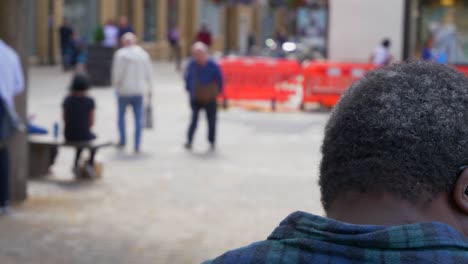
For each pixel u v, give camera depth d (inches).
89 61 952.3
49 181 409.7
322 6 1534.2
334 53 876.0
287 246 50.7
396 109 50.6
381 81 52.2
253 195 389.7
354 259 48.5
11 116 315.3
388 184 50.4
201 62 522.3
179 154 508.4
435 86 51.1
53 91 864.3
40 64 1229.7
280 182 425.4
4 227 307.9
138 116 507.5
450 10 777.6
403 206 50.5
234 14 2160.4
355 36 868.6
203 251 287.6
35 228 309.0
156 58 1614.2
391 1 855.1
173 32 1333.7
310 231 51.1
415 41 784.9
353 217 51.4
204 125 650.2
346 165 51.6
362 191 51.3
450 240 48.1
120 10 1465.3
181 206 361.4
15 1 349.7
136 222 326.6
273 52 1248.8
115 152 505.4
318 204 372.8
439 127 49.8
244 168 465.7
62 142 414.0
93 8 1336.1
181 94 902.4
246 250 52.0
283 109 787.4
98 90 913.5
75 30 1296.8
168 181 418.6
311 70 774.5
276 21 2474.2
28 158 419.8
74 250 281.7
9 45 351.3
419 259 47.5
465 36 778.8
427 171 49.9
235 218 341.1
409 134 49.9
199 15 1876.2
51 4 1226.0
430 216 50.6
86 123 418.6
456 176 50.3
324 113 761.0
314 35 1619.1
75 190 389.4
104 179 419.8
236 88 788.0
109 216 335.3
